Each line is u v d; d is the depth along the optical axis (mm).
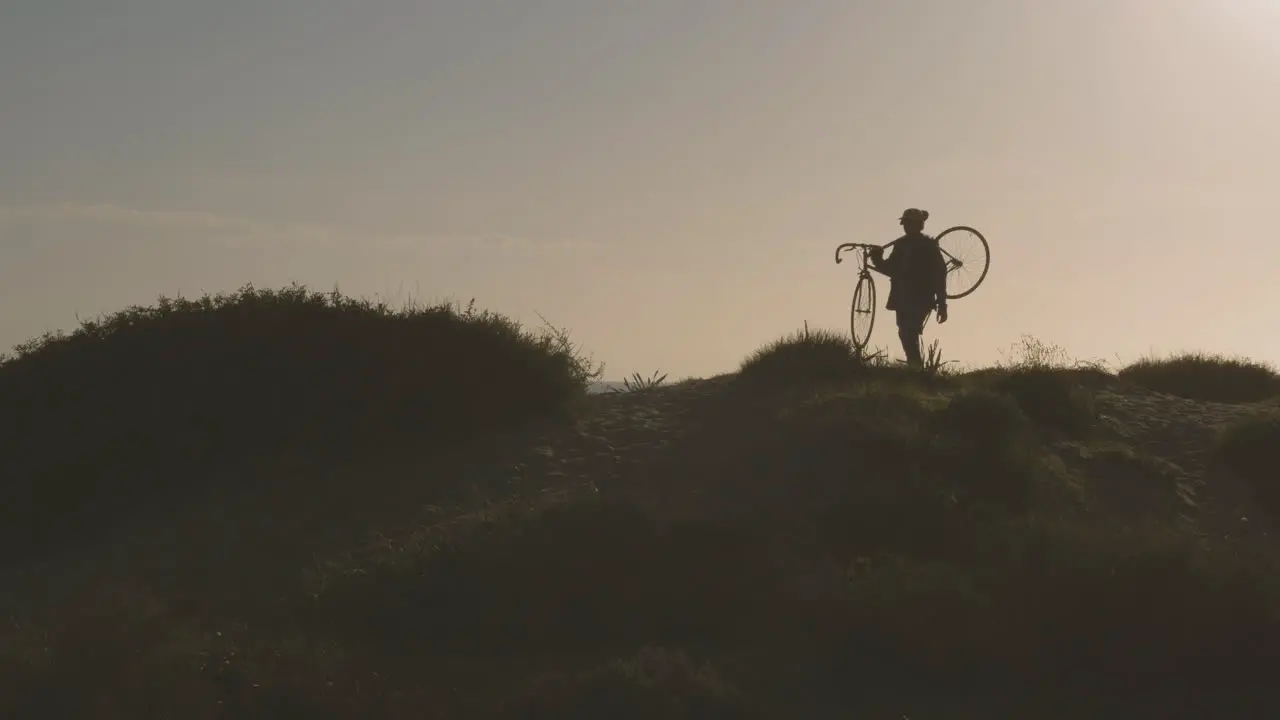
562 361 14531
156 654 8219
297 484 12344
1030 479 11625
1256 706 8047
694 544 10031
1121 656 8430
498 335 14180
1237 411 15109
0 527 12133
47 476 12422
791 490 11180
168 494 12445
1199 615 8680
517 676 8328
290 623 9219
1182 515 12062
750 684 8039
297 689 7770
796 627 8914
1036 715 7922
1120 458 12742
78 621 8773
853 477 11281
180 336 13992
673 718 7430
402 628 9141
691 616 9133
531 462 12492
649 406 14336
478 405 13398
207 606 9977
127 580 10609
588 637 8984
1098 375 16438
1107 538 9867
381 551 10680
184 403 13156
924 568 9508
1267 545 11250
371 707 7664
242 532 11539
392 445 12938
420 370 13469
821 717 7695
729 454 12148
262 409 13125
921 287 15102
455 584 9578
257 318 14109
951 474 11477
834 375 14438
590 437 13102
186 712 7504
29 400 13445
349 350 13719
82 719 7414
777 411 13273
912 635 8602
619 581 9547
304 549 11102
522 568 9680
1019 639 8602
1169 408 15203
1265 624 8578
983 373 15391
